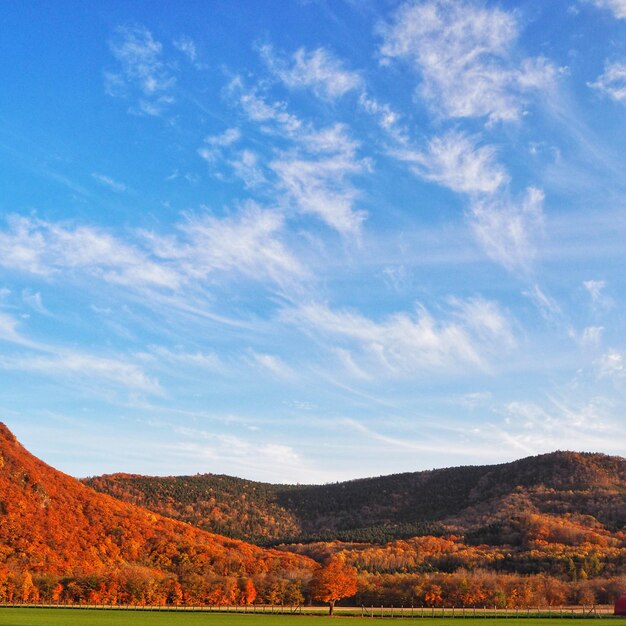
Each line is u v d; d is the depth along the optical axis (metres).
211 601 169.88
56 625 104.56
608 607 169.75
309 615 143.38
